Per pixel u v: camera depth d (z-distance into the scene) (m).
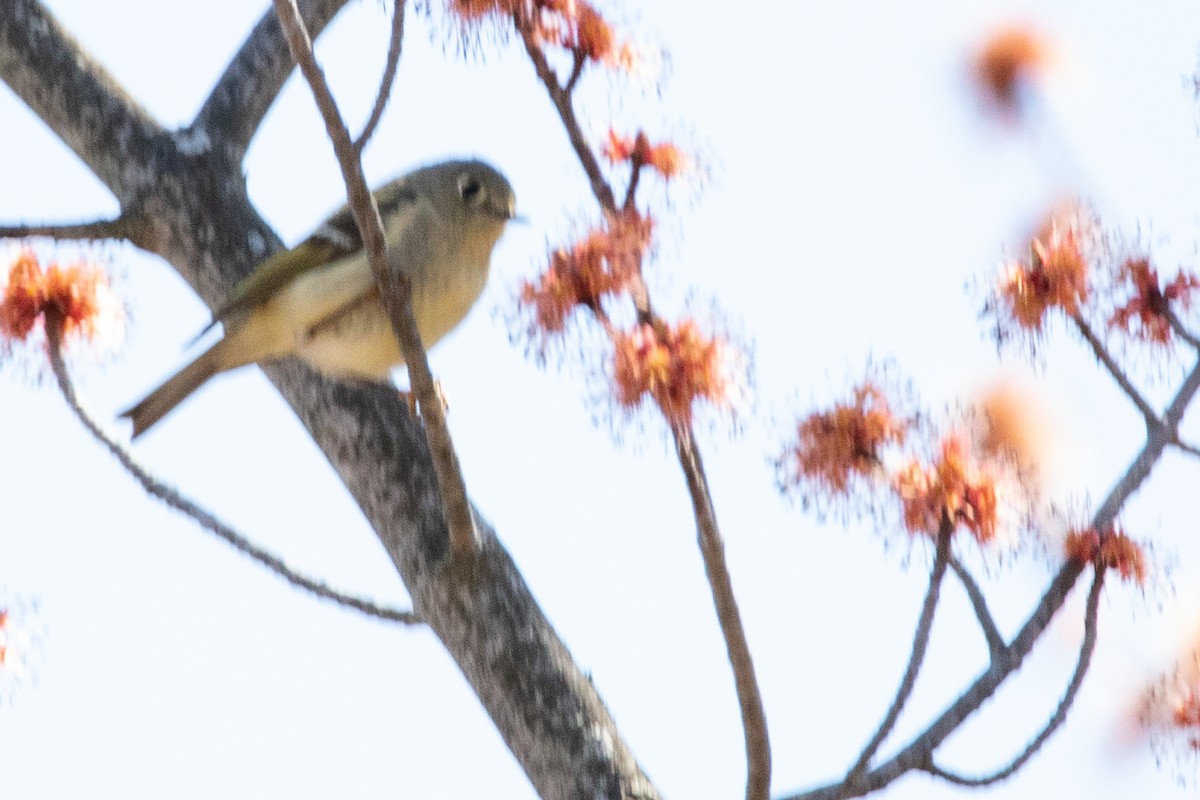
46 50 10.32
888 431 6.72
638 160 6.66
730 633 6.55
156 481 8.81
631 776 8.37
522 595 8.62
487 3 6.78
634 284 5.97
